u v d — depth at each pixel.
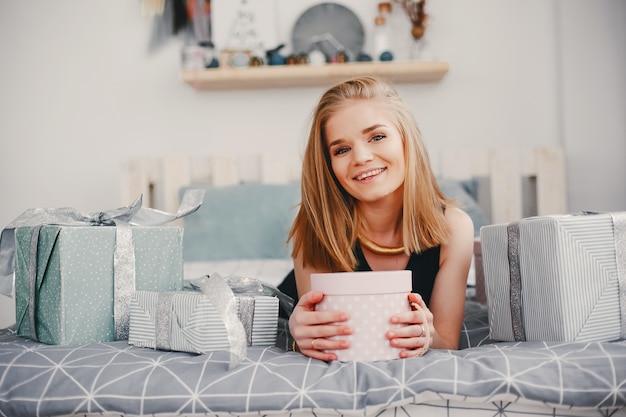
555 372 0.68
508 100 2.61
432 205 1.00
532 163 2.39
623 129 2.51
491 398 0.67
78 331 0.91
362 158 0.93
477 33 2.62
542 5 2.60
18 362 0.79
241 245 2.09
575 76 2.55
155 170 2.42
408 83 2.62
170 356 0.81
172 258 1.01
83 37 2.71
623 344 0.76
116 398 0.71
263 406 0.68
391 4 2.60
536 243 0.84
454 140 2.61
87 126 2.70
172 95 2.68
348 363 0.74
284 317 1.19
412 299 0.79
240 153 2.66
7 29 2.72
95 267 0.93
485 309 1.20
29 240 0.96
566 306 0.81
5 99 2.71
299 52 2.59
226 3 2.59
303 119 2.64
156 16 2.68
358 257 1.03
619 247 0.84
